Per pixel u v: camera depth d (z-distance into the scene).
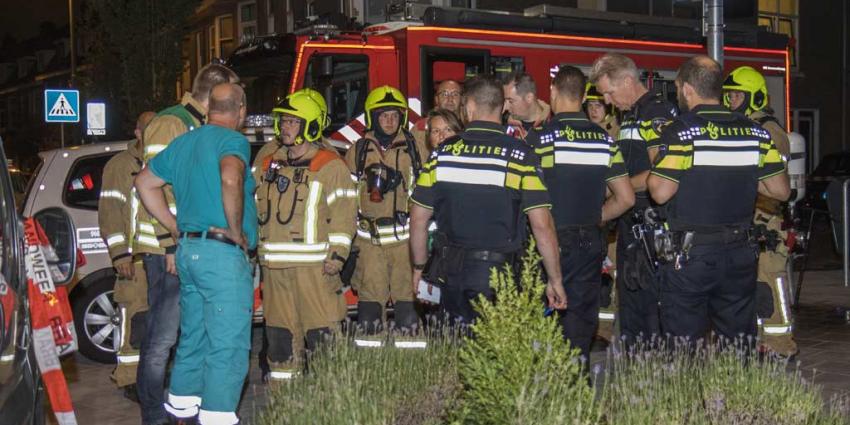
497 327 4.30
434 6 11.38
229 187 4.98
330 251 6.03
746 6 9.42
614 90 6.09
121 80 24.50
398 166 6.70
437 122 6.50
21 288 3.63
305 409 4.47
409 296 6.78
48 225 4.12
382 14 14.95
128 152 6.53
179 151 5.23
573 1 21.69
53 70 55.16
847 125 28.03
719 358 5.02
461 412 4.54
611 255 7.46
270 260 6.05
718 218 5.16
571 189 5.34
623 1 22.19
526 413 3.99
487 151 4.86
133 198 6.04
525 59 12.02
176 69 24.28
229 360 5.08
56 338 4.02
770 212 6.94
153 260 5.75
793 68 27.09
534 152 4.94
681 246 5.17
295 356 5.58
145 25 23.89
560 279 4.94
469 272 4.89
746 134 5.16
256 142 8.21
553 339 4.35
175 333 5.81
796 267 13.95
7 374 3.10
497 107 4.96
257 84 11.16
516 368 4.20
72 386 7.16
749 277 5.28
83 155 8.14
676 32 13.46
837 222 11.38
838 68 27.88
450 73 11.45
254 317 7.90
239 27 31.62
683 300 5.25
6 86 61.09
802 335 8.41
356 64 11.02
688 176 5.12
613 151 5.42
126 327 6.48
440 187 4.95
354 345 5.34
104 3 23.94
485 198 4.85
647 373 4.74
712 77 5.16
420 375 4.98
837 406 5.14
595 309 5.48
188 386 5.34
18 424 3.15
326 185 6.05
